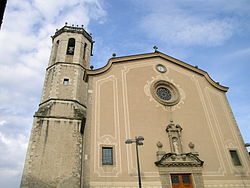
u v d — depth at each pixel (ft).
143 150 57.00
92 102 61.05
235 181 59.16
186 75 79.05
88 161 51.34
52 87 81.41
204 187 55.16
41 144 65.98
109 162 53.26
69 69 88.28
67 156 65.62
